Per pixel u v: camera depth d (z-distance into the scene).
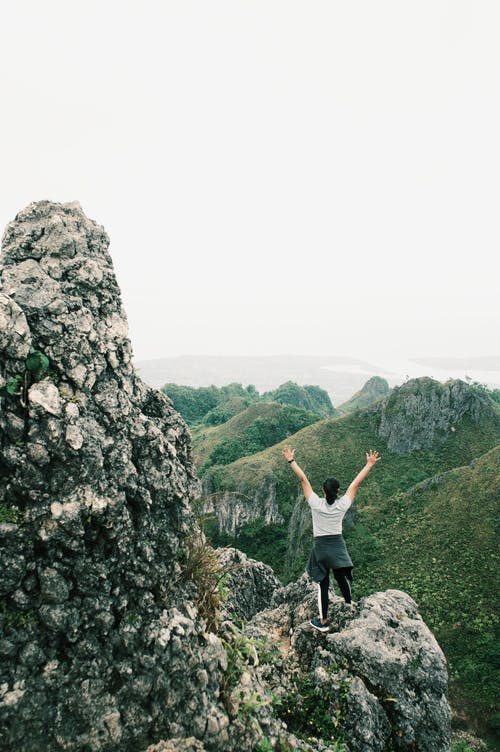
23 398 4.46
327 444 79.81
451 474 55.84
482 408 77.75
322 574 6.66
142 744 4.30
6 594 4.14
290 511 71.62
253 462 78.00
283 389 168.12
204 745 4.48
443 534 48.31
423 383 80.00
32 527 4.28
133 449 5.29
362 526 54.91
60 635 4.28
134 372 5.98
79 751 4.05
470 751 26.47
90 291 5.60
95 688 4.26
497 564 42.12
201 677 4.77
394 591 8.38
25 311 4.80
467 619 38.12
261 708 5.34
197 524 6.16
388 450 77.12
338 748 5.63
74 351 4.95
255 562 11.31
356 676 6.43
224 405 139.62
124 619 4.59
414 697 6.39
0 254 5.62
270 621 8.45
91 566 4.47
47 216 5.87
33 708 3.98
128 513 4.77
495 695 31.91
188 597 5.42
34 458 4.36
